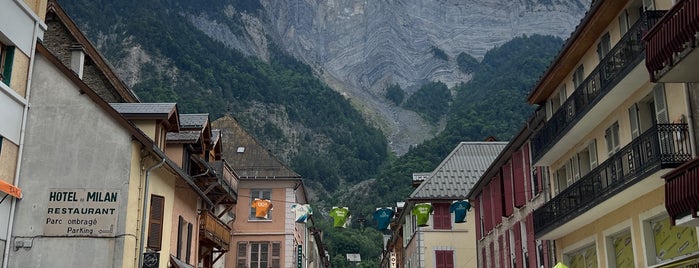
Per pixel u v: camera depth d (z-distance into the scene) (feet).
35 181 65.67
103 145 67.26
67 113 67.56
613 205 67.62
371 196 475.31
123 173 66.64
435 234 145.38
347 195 546.26
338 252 381.81
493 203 124.88
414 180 171.53
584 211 71.05
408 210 165.68
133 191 67.67
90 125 67.56
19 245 63.77
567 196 77.66
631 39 60.34
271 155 156.56
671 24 41.50
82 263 64.08
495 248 122.62
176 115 79.71
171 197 79.66
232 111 634.43
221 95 642.22
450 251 144.46
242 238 145.69
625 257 68.74
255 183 150.10
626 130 67.41
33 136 66.64
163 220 74.84
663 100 58.54
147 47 637.30
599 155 75.25
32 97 67.41
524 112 583.58
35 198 65.31
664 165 53.52
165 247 76.38
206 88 630.33
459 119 569.23
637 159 59.88
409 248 166.91
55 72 68.13
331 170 613.11
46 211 65.05
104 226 65.16
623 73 61.05
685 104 54.54
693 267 52.34
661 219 60.75
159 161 72.08
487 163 155.33
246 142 160.86
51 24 88.28
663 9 58.44
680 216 42.57
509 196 111.14
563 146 83.61
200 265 103.50
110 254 64.44
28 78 65.05
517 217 107.24
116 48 640.17
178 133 92.43
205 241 101.35
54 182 65.87
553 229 81.35
